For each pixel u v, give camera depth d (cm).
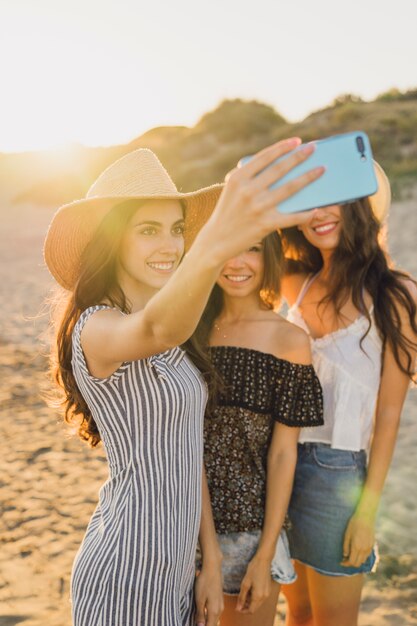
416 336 233
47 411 630
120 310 196
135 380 182
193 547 201
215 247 114
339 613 246
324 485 240
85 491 459
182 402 188
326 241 239
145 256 195
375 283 235
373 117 2902
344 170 119
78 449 537
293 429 231
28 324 1030
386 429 238
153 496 185
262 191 110
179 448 190
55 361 220
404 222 1438
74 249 209
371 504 236
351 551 237
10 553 383
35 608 331
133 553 182
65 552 382
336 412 238
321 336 251
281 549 238
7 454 529
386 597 329
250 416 229
